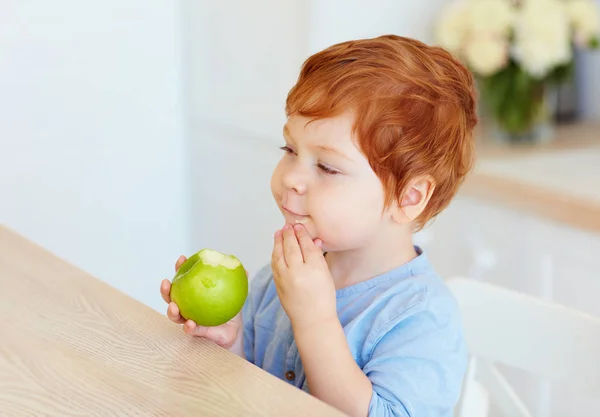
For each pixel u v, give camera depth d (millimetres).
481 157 2412
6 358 852
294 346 1171
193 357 853
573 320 1182
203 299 915
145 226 2064
